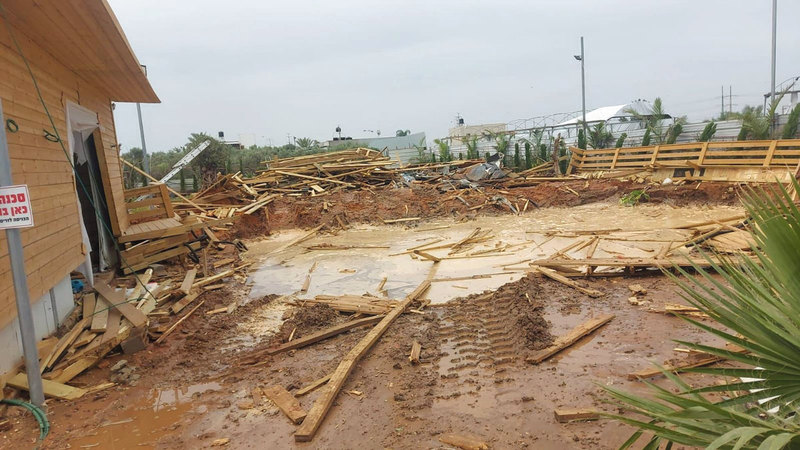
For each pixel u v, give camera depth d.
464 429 4.14
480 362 5.44
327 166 20.98
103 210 10.25
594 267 8.34
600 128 31.22
